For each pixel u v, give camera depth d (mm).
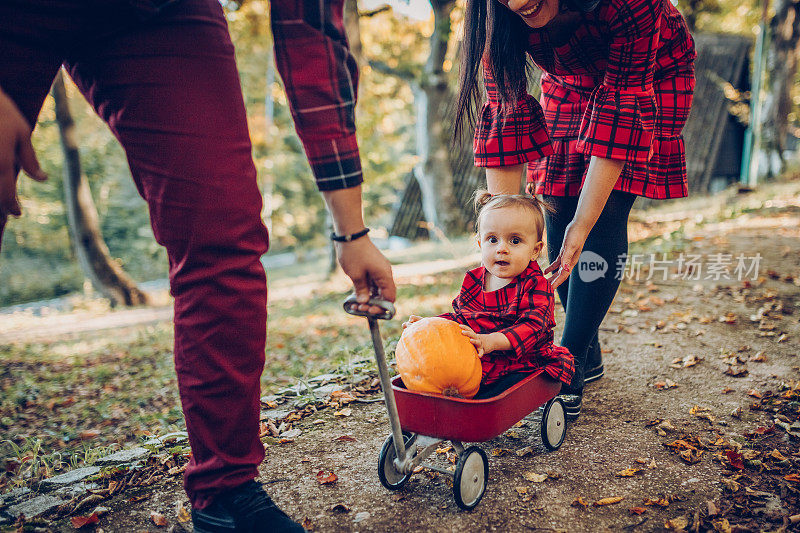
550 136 2967
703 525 2137
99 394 6332
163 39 1659
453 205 16453
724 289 5973
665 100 2803
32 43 1557
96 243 15367
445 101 17812
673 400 3314
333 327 8281
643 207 16500
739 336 4453
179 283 1796
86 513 2387
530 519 2186
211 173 1705
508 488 2410
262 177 26172
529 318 2434
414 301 8594
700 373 3732
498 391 2404
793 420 3018
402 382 2432
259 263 1869
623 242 2828
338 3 1685
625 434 2900
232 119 1770
